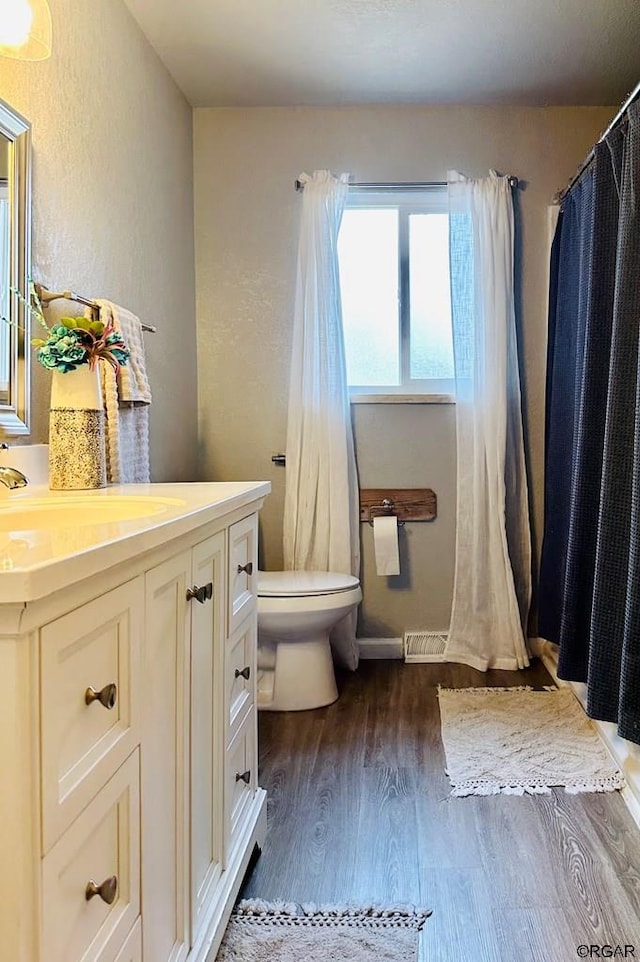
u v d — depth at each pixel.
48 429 1.70
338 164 3.04
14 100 1.53
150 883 0.98
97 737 0.80
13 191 1.51
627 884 1.51
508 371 2.98
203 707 1.24
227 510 1.33
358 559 3.07
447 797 1.89
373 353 3.14
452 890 1.50
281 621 2.47
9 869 0.64
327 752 2.18
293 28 2.39
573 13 2.31
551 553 2.75
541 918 1.40
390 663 3.06
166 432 2.68
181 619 1.11
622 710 1.70
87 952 0.77
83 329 1.56
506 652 2.98
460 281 2.98
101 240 2.02
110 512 1.37
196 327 3.08
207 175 3.05
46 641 0.67
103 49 2.04
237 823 1.50
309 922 1.40
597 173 2.10
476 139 3.02
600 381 2.12
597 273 2.10
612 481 1.87
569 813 1.80
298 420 3.00
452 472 3.08
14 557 0.69
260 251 3.06
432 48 2.54
